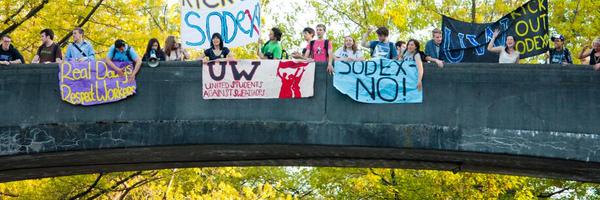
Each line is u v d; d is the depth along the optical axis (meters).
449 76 16.08
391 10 26.56
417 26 27.22
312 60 16.23
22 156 16.45
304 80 16.19
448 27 18.12
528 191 26.53
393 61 16.14
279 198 29.23
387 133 16.05
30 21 22.67
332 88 16.17
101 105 16.33
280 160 18.70
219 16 16.94
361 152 17.03
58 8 22.55
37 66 16.41
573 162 16.20
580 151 15.81
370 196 27.50
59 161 17.67
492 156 16.44
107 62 16.33
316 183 28.59
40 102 16.34
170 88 16.31
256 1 16.91
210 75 16.28
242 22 16.88
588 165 16.44
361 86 16.14
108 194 27.42
